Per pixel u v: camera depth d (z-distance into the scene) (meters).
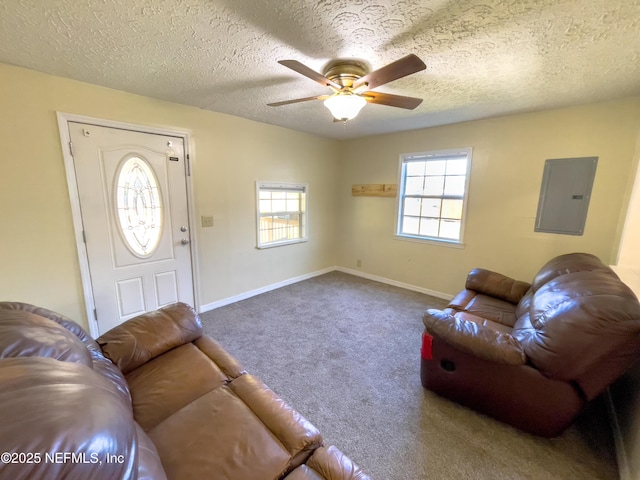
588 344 1.32
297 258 4.34
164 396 1.28
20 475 0.45
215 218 3.25
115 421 0.62
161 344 1.59
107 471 0.54
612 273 1.71
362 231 4.57
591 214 2.66
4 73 1.93
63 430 0.52
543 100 2.52
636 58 1.71
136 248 2.70
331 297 3.74
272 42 1.59
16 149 2.03
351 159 4.57
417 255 3.96
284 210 4.08
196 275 3.15
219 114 3.11
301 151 4.08
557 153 2.78
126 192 2.58
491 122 3.13
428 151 3.67
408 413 1.78
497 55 1.72
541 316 1.61
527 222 3.02
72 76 2.12
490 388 1.63
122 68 1.96
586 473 1.40
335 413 1.78
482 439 1.59
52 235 2.23
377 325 2.96
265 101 2.70
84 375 0.75
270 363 2.29
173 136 2.80
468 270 3.51
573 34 1.47
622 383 1.66
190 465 0.95
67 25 1.43
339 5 1.26
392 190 4.10
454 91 2.33
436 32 1.48
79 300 2.41
